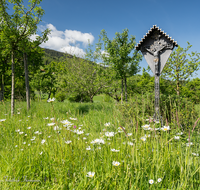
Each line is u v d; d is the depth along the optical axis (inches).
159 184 57.0
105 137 96.4
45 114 229.3
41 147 85.4
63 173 63.1
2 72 466.9
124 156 69.9
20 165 70.2
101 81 750.5
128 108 148.3
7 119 182.5
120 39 467.2
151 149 75.7
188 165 58.9
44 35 275.1
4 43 247.4
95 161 69.6
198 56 598.5
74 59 816.3
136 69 469.4
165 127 78.2
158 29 162.7
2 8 227.1
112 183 55.7
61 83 840.9
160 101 157.6
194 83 844.0
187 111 129.8
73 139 79.7
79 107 327.0
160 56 165.0
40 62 391.9
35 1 239.1
